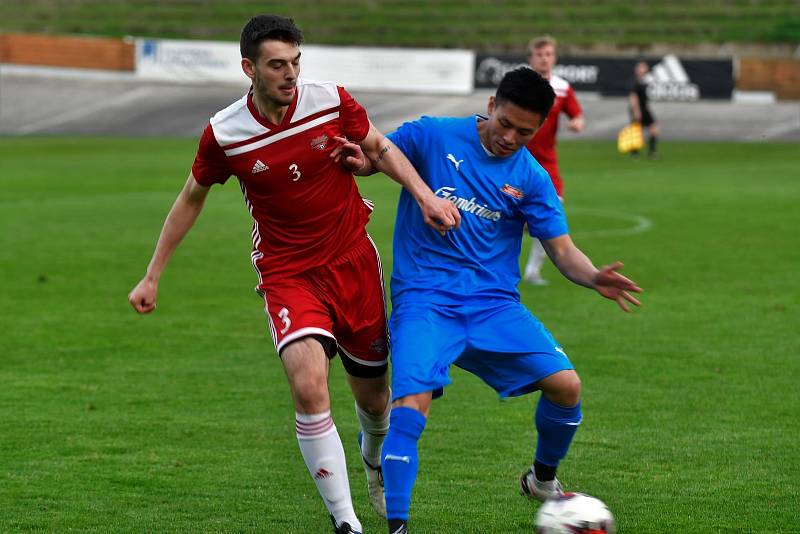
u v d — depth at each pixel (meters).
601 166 81.44
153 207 58.28
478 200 16.11
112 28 137.38
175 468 18.78
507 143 15.70
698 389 23.91
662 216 54.88
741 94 114.38
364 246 16.30
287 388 24.44
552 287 36.97
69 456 19.38
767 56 127.00
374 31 134.38
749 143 99.69
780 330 29.89
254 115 15.34
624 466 18.78
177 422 21.64
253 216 16.14
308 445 14.98
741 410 22.25
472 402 23.27
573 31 132.38
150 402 23.12
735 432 20.72
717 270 39.78
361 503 17.59
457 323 15.88
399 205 16.83
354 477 18.84
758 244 45.81
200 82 122.19
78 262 41.66
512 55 116.06
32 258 42.53
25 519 16.22
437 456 19.44
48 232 49.44
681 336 29.27
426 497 17.30
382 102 114.44
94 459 19.20
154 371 25.91
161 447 19.97
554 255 16.44
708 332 29.73
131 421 21.66
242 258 42.81
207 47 122.00
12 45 122.06
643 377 24.98
